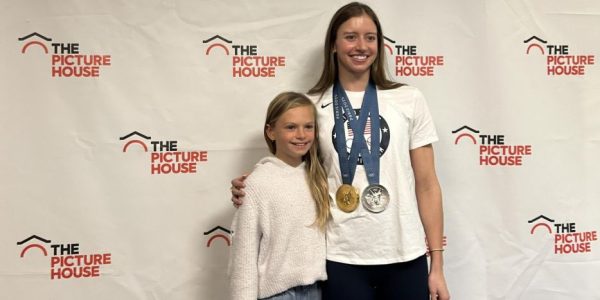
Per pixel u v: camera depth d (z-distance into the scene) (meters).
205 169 1.54
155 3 1.51
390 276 1.21
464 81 1.61
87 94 1.49
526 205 1.63
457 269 1.61
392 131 1.25
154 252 1.52
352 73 1.31
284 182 1.23
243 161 1.55
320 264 1.20
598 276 1.66
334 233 1.22
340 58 1.29
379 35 1.33
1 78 1.45
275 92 1.56
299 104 1.22
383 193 1.21
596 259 1.66
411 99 1.29
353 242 1.20
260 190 1.20
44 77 1.47
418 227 1.22
